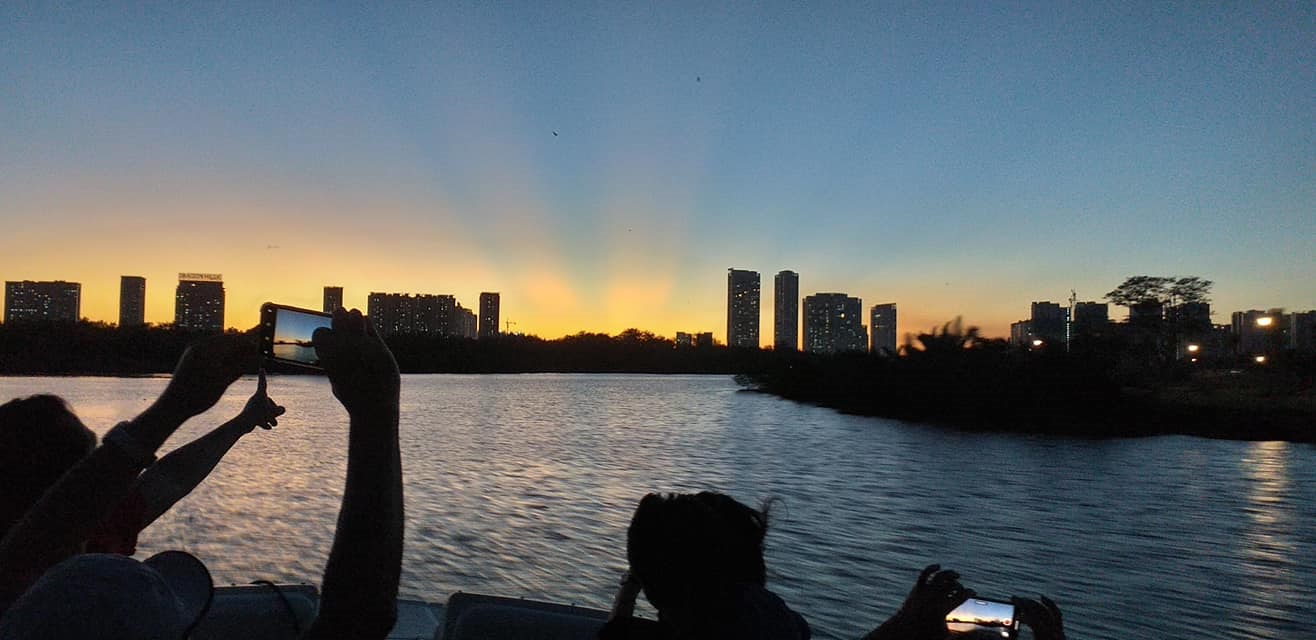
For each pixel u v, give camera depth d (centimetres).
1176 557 1092
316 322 148
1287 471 2166
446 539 1055
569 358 17700
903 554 1059
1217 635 782
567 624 285
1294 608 867
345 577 108
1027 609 209
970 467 2141
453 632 276
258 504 1223
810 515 1339
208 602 131
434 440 2567
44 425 167
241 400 3762
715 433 3103
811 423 3775
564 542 1050
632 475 1795
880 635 202
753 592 180
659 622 186
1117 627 802
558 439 2666
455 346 14212
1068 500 1588
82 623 102
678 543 178
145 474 220
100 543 203
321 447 2023
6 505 161
